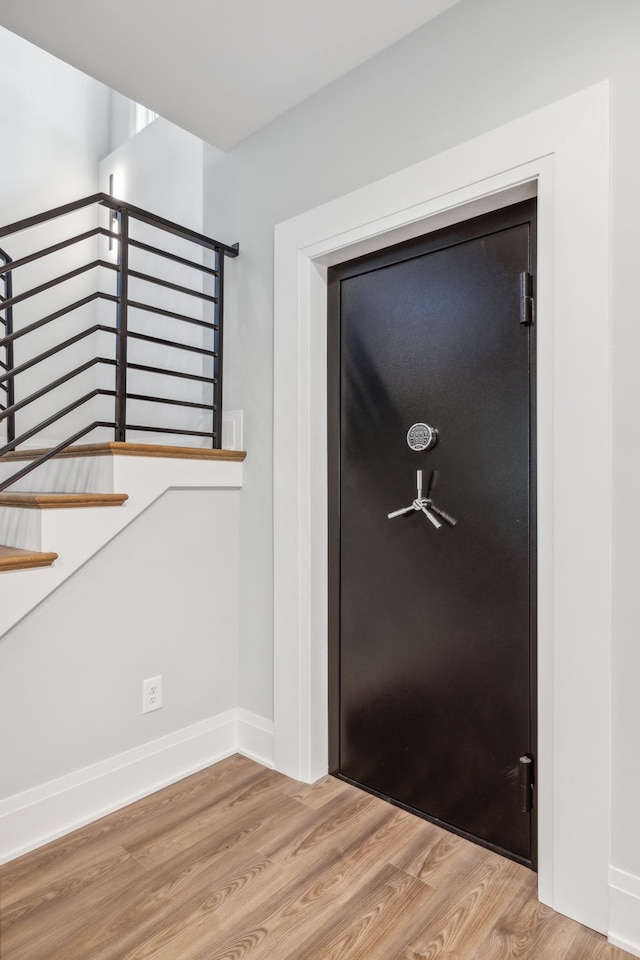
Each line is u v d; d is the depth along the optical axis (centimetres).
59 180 298
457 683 159
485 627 154
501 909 130
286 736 190
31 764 153
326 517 191
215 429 207
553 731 130
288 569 189
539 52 134
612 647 122
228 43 162
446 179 149
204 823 163
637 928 118
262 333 201
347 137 173
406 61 159
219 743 203
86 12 153
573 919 126
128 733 176
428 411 166
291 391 188
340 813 168
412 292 169
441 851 151
